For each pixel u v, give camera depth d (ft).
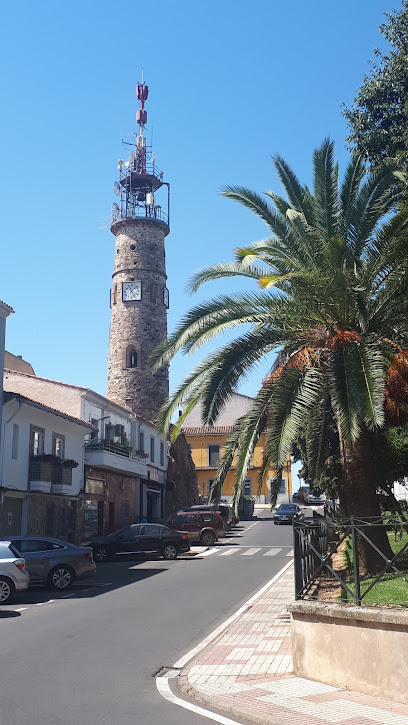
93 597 57.21
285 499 219.20
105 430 127.54
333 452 78.02
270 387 43.75
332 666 27.99
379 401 37.68
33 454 96.99
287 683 28.17
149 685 28.53
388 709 24.00
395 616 25.41
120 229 182.80
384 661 25.80
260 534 134.31
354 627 27.17
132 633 40.37
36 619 45.50
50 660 32.86
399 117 53.62
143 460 146.72
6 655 33.83
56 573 63.41
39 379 116.98
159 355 46.78
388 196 46.09
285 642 37.14
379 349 44.32
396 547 45.55
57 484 100.32
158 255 182.09
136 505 145.59
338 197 47.93
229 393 46.29
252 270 48.91
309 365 42.88
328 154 48.14
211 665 31.86
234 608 50.19
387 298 43.50
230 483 215.51
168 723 22.94
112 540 96.73
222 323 44.96
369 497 45.85
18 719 23.22
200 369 46.16
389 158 50.39
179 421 48.42
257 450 179.42
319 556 33.22
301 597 31.37
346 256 41.88
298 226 47.19
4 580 54.03
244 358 45.80
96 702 25.66
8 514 89.35
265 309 45.62
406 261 42.06
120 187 187.11
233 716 23.97
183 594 57.98
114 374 174.70
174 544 96.89
